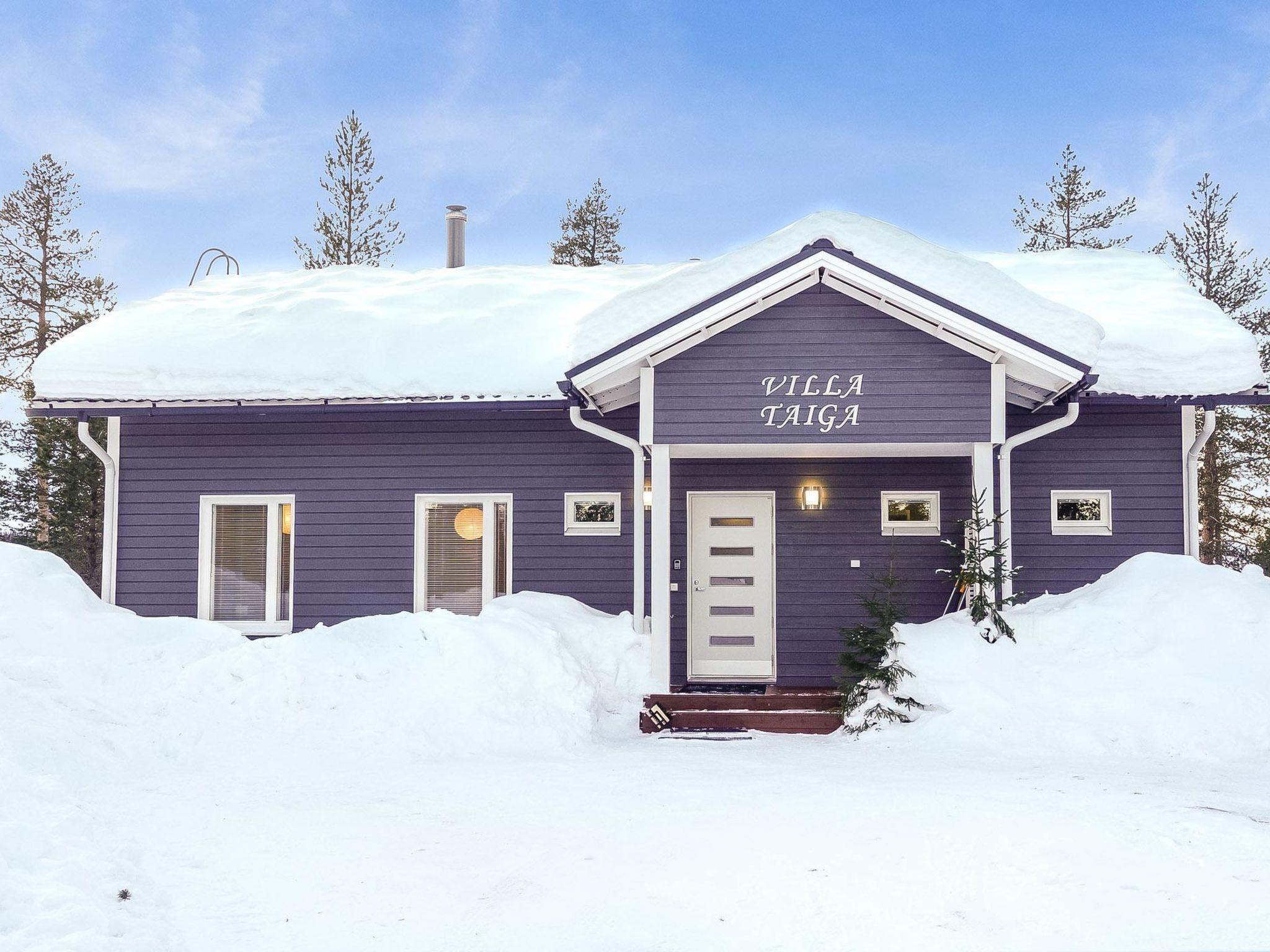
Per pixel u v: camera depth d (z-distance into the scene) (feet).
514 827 23.08
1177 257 114.93
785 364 37.70
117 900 18.10
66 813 22.50
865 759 30.83
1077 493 43.62
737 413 37.76
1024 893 18.04
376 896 18.76
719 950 16.16
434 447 46.01
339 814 24.36
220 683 34.53
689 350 37.99
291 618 46.11
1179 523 43.14
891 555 42.52
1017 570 36.73
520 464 45.60
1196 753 30.71
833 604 44.55
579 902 18.29
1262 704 31.68
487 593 45.75
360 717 33.47
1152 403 41.19
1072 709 32.81
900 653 35.50
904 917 17.22
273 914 17.90
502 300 52.26
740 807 24.52
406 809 24.86
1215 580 36.27
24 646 34.91
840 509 44.73
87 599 38.93
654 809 24.58
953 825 22.11
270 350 46.16
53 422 111.34
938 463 44.42
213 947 16.52
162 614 46.57
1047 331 37.22
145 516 46.88
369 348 46.26
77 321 118.93
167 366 45.52
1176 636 34.37
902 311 37.27
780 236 38.47
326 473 46.32
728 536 45.55
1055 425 38.27
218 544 47.06
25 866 19.01
